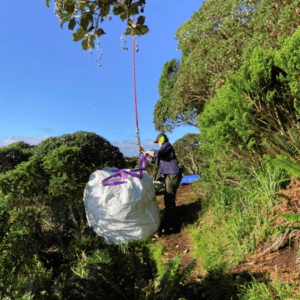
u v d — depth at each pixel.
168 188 4.21
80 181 4.09
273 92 3.35
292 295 1.74
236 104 3.59
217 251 2.80
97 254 2.90
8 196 2.70
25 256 2.39
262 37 4.80
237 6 6.33
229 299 2.03
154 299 1.71
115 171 4.18
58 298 1.69
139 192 3.62
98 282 1.76
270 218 2.79
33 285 1.74
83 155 5.83
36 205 3.80
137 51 1.78
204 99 7.97
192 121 10.16
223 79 6.14
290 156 2.74
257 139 3.66
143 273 1.82
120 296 1.77
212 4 7.40
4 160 6.26
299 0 4.23
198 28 7.65
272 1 4.93
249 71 3.60
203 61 6.96
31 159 4.02
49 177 4.25
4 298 1.96
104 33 1.77
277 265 2.16
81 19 1.71
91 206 3.62
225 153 4.08
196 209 4.48
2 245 2.19
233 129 3.63
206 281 2.32
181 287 2.32
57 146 5.89
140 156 4.23
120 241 3.49
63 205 3.79
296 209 2.47
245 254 2.55
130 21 1.74
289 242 2.30
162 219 4.40
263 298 1.82
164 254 3.33
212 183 4.46
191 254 3.11
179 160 11.16
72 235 3.88
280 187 3.17
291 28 4.26
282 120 3.64
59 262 3.10
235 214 3.34
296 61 3.06
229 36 6.52
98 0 1.68
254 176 3.67
